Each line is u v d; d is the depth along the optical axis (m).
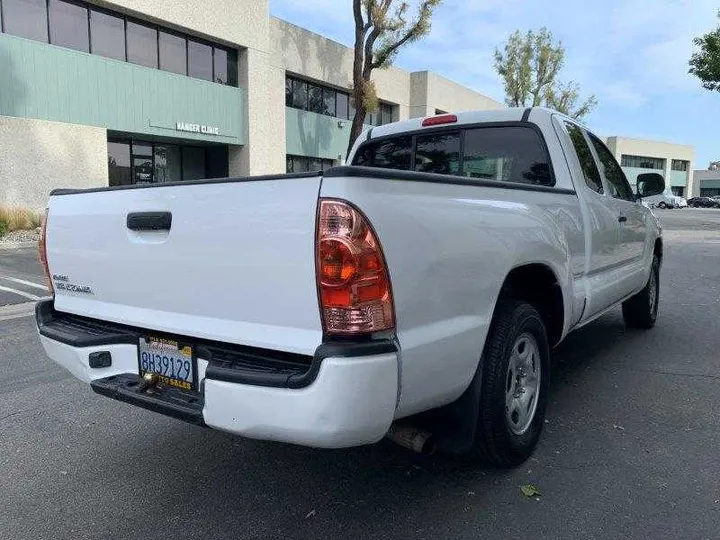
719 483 3.08
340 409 2.15
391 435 2.83
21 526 2.82
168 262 2.74
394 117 34.44
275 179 2.33
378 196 2.28
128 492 3.13
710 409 4.12
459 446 2.99
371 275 2.21
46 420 4.13
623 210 5.09
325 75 27.59
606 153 5.24
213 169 24.80
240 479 3.26
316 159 28.66
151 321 2.88
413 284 2.39
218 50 22.69
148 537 2.71
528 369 3.36
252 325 2.48
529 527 2.70
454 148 4.66
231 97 23.12
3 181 16.06
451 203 2.69
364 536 2.67
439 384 2.60
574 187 4.12
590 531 2.66
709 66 19.45
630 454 3.43
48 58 17.08
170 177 23.41
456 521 2.77
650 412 4.08
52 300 3.51
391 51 22.64
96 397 4.59
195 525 2.80
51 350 3.30
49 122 17.06
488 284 2.87
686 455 3.41
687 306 7.97
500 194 3.13
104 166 18.59
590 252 4.23
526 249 3.18
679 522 2.72
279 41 24.91
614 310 7.75
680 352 5.60
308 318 2.29
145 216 2.81
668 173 79.38
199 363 2.72
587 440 3.63
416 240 2.41
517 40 38.81
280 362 2.41
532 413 3.40
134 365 3.05
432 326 2.52
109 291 3.09
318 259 2.21
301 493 3.09
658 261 6.63
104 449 3.67
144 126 19.97
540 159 4.26
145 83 19.88
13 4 16.34
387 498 3.01
